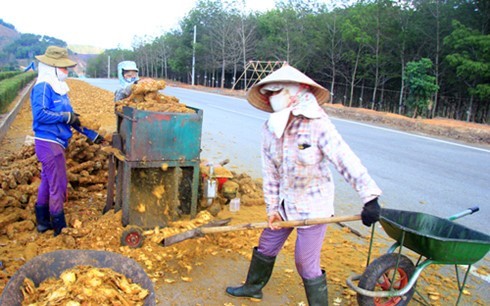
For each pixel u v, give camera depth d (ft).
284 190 10.62
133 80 17.87
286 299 12.12
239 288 12.03
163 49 223.51
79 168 19.81
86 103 59.77
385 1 83.30
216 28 165.27
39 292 8.68
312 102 9.95
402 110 83.71
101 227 14.69
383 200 22.41
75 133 20.30
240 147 34.37
